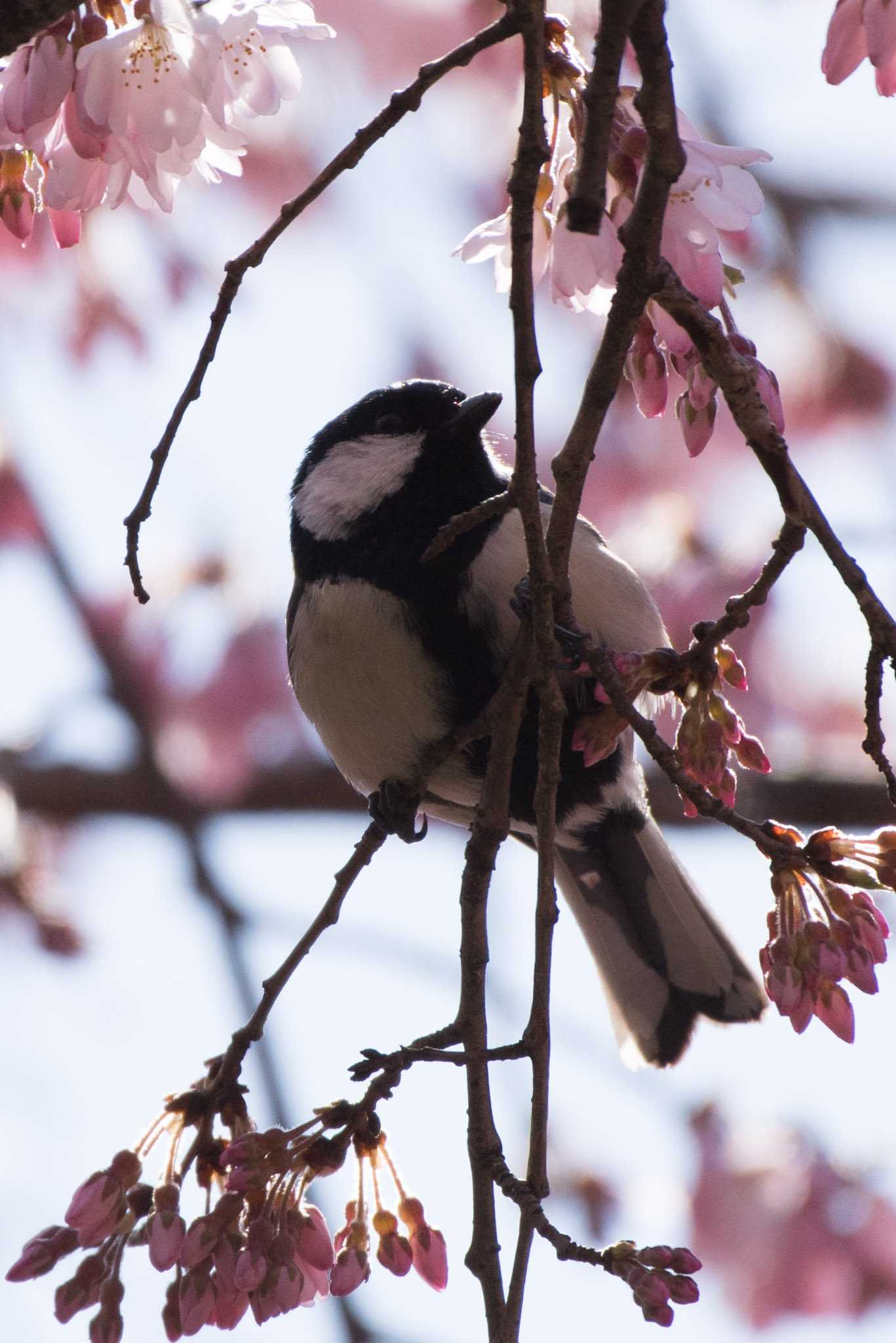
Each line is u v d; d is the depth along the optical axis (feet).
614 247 15.24
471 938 16.46
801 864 14.78
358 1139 15.64
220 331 15.01
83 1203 15.30
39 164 16.51
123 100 14.82
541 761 15.78
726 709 15.56
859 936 14.62
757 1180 31.86
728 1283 31.48
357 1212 15.74
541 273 16.79
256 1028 16.67
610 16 13.00
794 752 33.94
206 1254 14.84
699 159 14.98
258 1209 15.06
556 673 16.21
